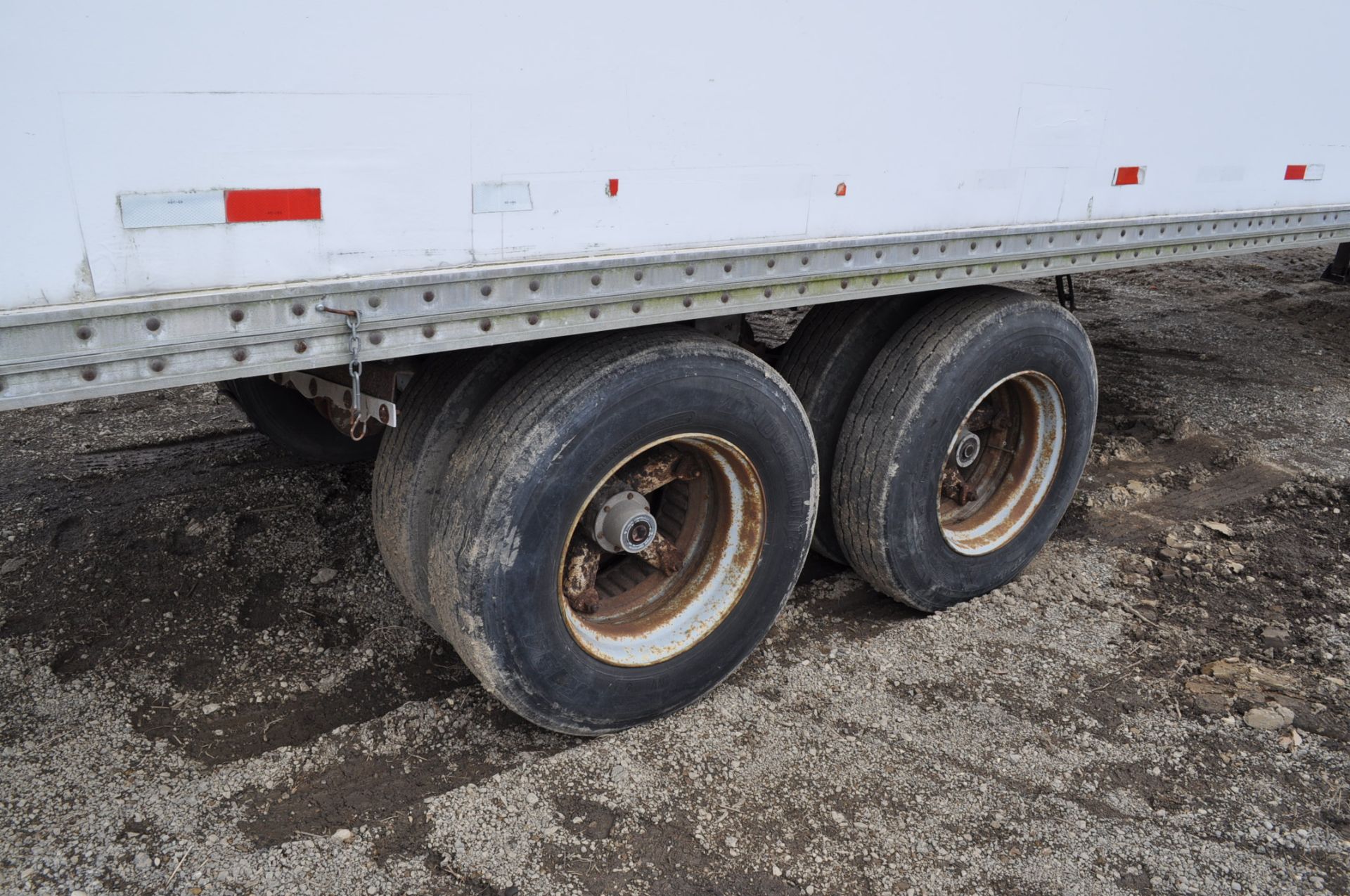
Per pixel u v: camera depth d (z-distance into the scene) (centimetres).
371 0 173
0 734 271
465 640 239
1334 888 235
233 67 164
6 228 150
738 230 240
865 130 254
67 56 149
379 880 225
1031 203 305
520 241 206
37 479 434
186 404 538
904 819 252
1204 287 866
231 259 172
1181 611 361
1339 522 438
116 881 221
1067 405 358
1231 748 285
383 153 183
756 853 238
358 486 434
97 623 330
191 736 279
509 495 226
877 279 274
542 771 261
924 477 318
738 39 222
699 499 292
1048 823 253
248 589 356
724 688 304
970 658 324
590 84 204
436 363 260
